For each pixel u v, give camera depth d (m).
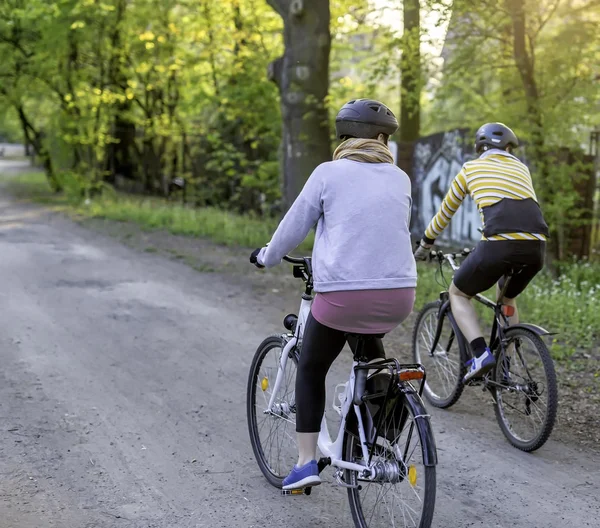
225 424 4.82
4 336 6.64
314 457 3.49
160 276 9.84
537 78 9.81
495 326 4.72
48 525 3.43
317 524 3.54
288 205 12.46
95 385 5.48
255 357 4.14
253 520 3.57
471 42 9.62
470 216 12.43
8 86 21.09
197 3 18.25
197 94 19.06
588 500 3.86
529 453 4.46
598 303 7.90
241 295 8.86
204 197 18.70
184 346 6.61
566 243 10.30
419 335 5.60
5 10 19.23
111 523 3.49
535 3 9.05
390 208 3.18
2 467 4.03
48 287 8.84
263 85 16.75
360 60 15.90
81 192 19.75
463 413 5.16
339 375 5.71
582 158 10.30
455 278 4.68
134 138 24.45
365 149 3.26
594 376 5.90
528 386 4.42
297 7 11.89
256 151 18.22
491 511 3.72
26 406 4.97
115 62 20.48
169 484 3.94
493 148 4.63
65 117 19.86
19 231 13.79
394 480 3.12
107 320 7.40
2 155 60.25
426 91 10.91
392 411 3.17
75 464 4.13
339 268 3.11
